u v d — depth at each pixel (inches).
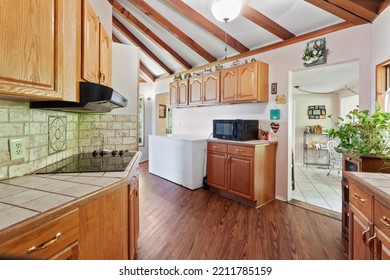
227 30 136.5
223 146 136.6
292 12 109.7
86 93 53.6
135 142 101.2
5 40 32.8
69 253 35.6
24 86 35.8
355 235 53.9
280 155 132.6
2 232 26.5
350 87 228.7
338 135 84.9
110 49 82.0
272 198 134.0
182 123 204.7
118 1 159.3
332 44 108.7
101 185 45.1
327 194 146.5
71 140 81.9
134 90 101.1
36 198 37.2
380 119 70.7
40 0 38.2
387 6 84.3
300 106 267.4
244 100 135.4
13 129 50.2
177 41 173.5
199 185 156.3
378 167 71.2
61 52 43.3
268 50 135.2
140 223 102.3
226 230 95.6
